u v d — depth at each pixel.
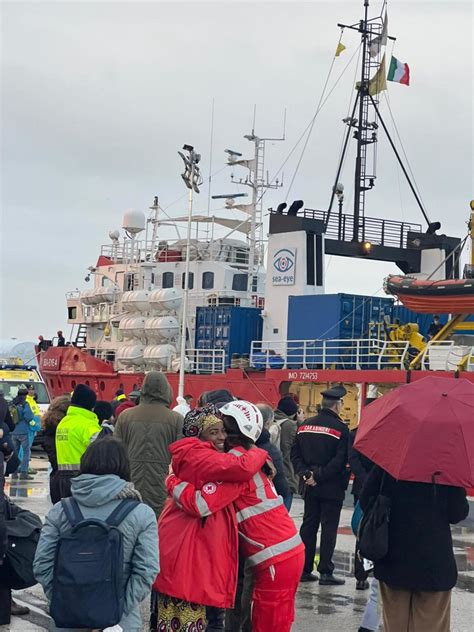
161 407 9.62
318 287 30.81
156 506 9.45
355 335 28.11
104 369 35.47
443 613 7.28
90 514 5.86
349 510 19.22
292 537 7.03
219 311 31.78
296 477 14.34
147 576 5.86
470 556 13.84
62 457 10.29
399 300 25.91
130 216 37.06
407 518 7.16
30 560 8.01
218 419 6.93
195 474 6.57
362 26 32.69
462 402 7.09
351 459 10.91
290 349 27.92
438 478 6.91
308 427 11.82
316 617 9.91
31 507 17.14
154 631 7.09
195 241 35.59
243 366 29.55
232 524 6.75
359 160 32.56
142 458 9.45
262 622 6.96
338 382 26.62
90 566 5.61
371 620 9.14
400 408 7.10
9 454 8.80
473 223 26.00
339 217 32.09
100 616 5.57
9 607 8.51
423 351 24.83
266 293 31.42
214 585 6.60
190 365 32.31
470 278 25.28
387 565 7.22
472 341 25.11
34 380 31.20
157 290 33.88
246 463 6.61
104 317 37.47
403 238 33.25
